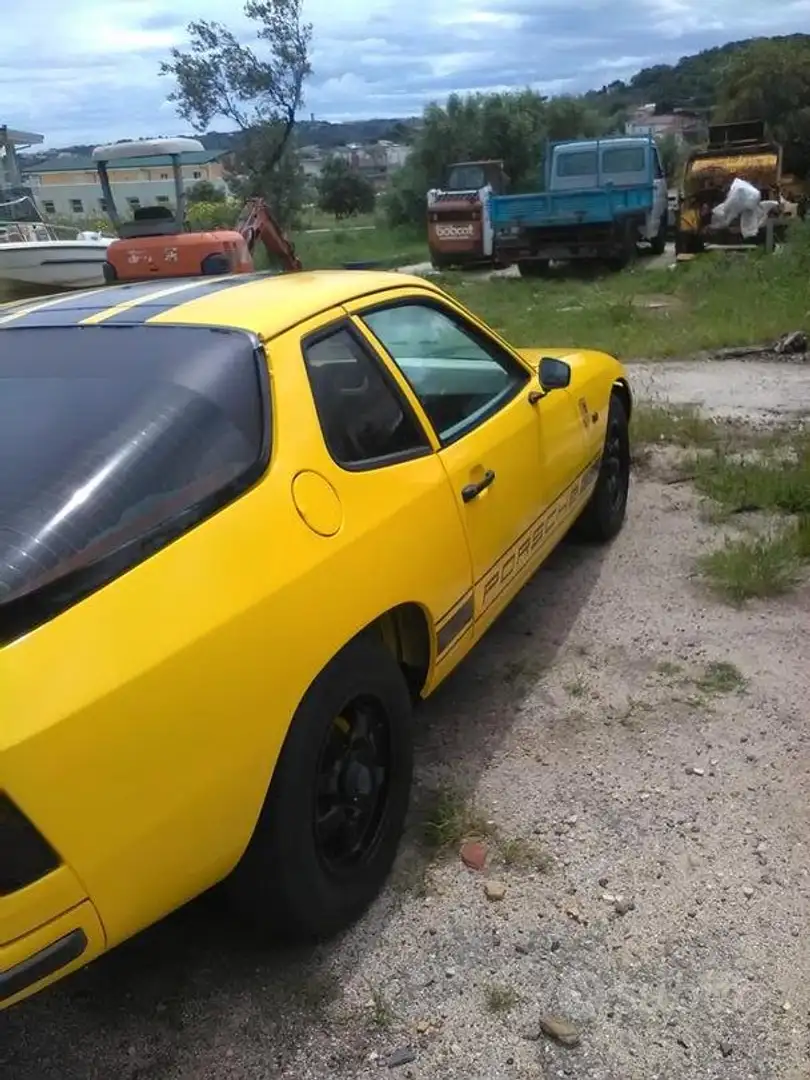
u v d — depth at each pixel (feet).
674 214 76.74
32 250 60.03
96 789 6.61
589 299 49.96
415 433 10.71
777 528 17.80
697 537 17.81
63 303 10.80
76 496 7.47
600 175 72.23
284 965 8.90
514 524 12.54
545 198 63.57
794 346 33.73
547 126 134.31
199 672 7.22
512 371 13.60
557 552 17.49
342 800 9.07
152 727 6.91
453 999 8.48
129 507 7.53
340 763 9.03
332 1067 7.94
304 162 108.78
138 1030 8.36
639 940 9.00
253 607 7.68
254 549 7.96
